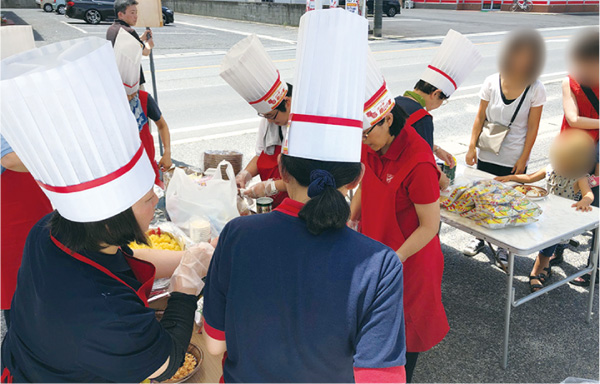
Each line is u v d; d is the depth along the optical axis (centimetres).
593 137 306
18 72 105
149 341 122
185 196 256
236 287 119
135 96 335
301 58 121
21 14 2205
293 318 116
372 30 1919
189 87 959
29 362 122
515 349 285
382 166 206
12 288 228
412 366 228
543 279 342
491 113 361
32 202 226
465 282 354
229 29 1980
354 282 113
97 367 118
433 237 204
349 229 121
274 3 2192
